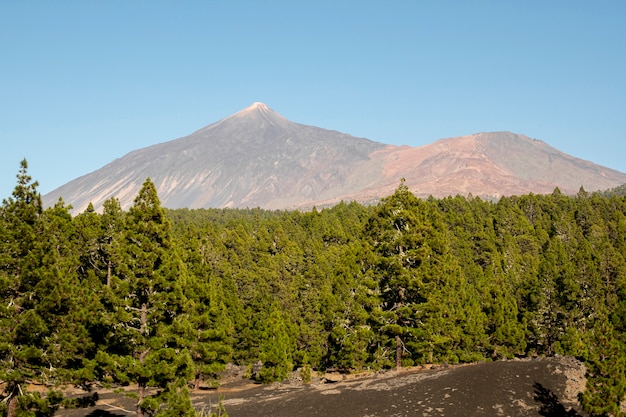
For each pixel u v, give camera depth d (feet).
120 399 150.51
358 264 181.57
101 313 111.55
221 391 167.02
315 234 342.44
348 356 169.17
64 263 140.67
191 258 176.45
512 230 344.49
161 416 93.66
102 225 171.63
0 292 101.19
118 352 111.86
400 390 129.08
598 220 362.53
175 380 105.29
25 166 104.78
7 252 101.65
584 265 206.08
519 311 219.82
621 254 272.31
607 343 100.12
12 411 100.78
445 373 137.90
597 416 100.73
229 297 210.38
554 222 363.15
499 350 192.34
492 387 122.11
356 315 168.04
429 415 112.57
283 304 224.33
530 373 128.06
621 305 126.52
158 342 104.17
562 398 115.75
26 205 103.24
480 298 220.64
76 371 106.01
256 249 289.12
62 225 160.66
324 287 215.72
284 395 143.64
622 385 97.50
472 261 273.54
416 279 155.12
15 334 98.89
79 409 137.90
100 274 169.17
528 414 110.22
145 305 108.99
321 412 121.08
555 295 202.39
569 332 186.50
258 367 222.69
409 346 165.48
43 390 149.69
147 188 109.81
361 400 126.11
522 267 274.57
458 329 182.50
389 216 171.12
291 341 201.26
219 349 153.38
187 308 109.19
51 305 101.65
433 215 211.20
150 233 108.78
